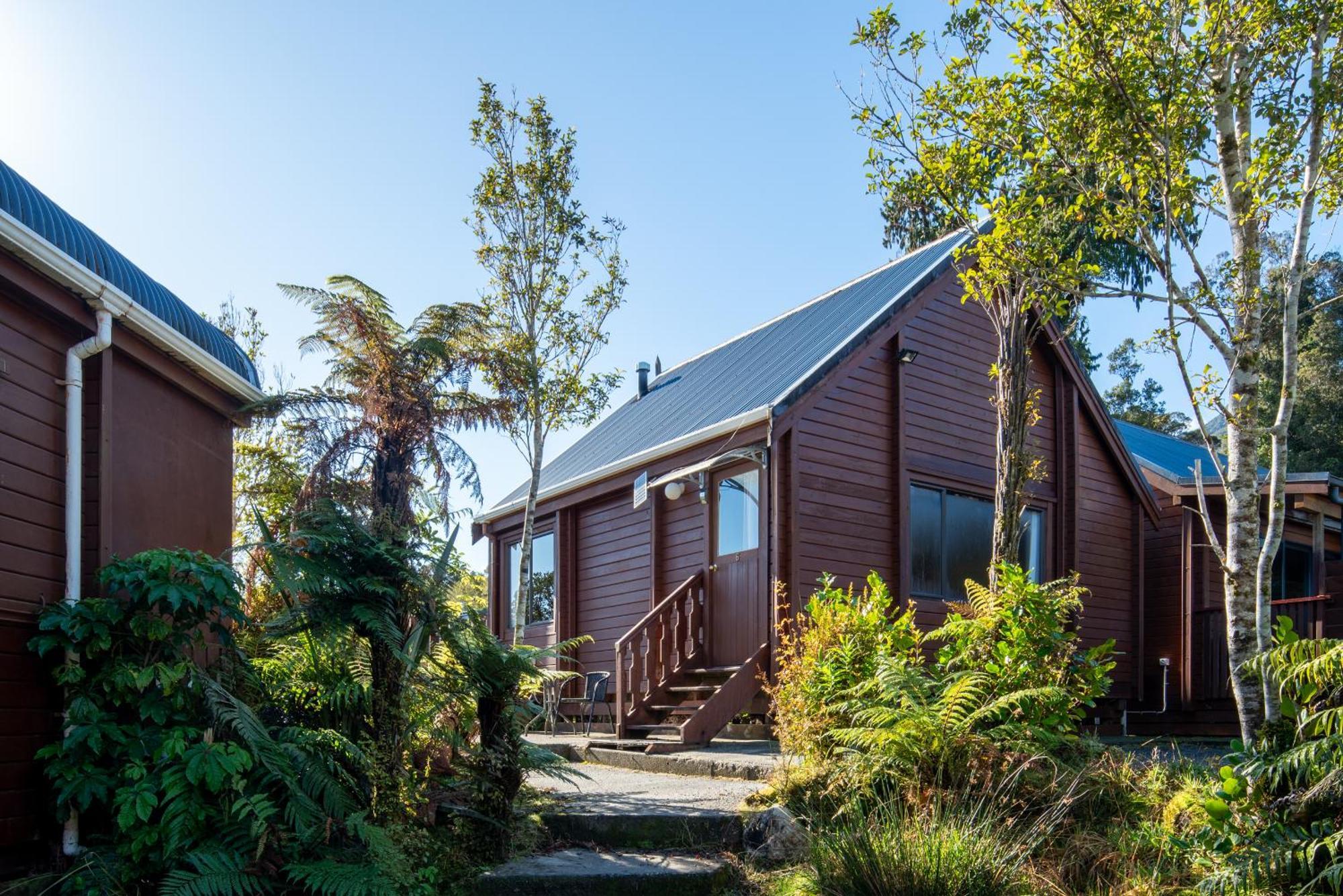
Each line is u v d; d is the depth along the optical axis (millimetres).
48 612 5379
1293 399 6469
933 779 6125
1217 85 6840
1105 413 13438
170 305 6820
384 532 5984
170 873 4730
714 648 11188
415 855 5508
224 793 5113
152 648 5539
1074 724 7008
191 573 5613
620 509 13234
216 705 5285
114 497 6230
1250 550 6551
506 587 16234
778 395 10648
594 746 10141
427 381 6453
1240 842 5180
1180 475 14555
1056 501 13055
